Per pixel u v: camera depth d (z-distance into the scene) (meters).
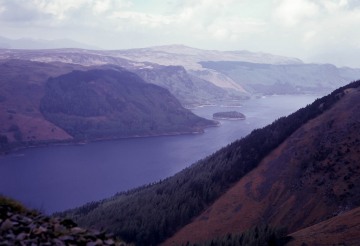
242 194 167.25
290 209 142.00
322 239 78.69
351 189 129.50
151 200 179.25
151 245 145.62
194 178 194.88
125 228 148.38
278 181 164.00
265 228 102.25
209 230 149.62
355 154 147.00
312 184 146.25
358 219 80.00
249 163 191.00
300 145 178.38
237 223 149.75
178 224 159.38
